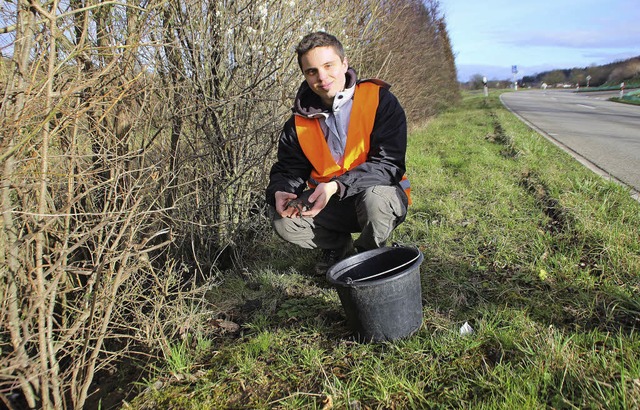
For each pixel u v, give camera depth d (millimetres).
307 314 2600
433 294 2723
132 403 2043
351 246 3252
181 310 2494
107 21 2328
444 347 2133
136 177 2543
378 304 2156
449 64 20984
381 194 2641
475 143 8953
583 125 12531
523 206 4301
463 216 4121
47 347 1854
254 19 3334
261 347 2305
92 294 2061
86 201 2324
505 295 2623
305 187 3033
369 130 2691
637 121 13648
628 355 1888
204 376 2168
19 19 1566
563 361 1897
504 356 2039
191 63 3027
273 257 3535
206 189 3219
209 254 3291
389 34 8398
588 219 3549
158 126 2768
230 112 3262
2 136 1567
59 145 2047
